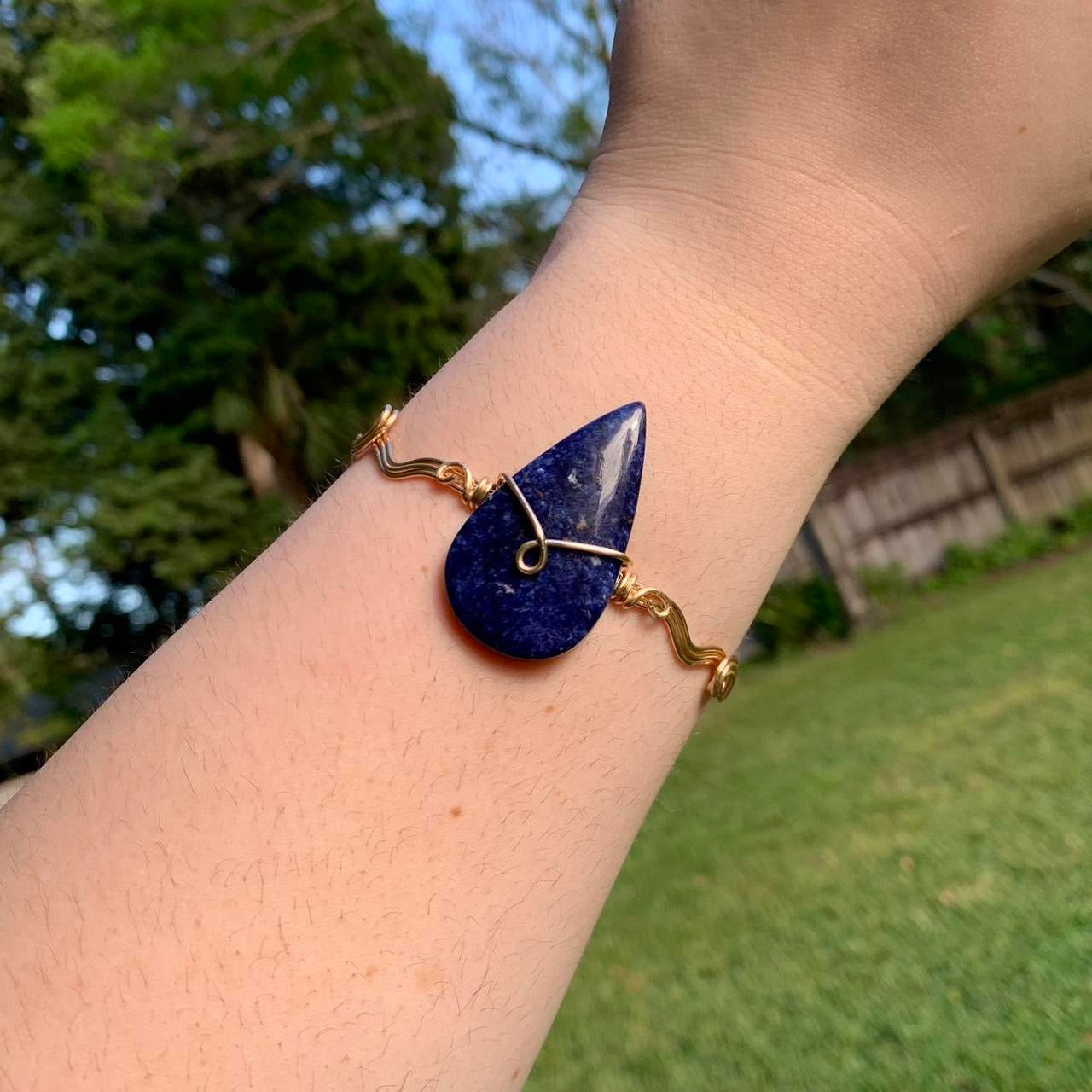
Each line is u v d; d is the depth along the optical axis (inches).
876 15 5.5
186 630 5.2
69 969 4.3
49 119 70.0
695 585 5.4
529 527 5.2
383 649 5.0
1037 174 5.6
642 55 6.1
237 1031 4.2
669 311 5.7
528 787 5.0
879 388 5.9
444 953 4.6
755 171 5.7
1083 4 5.5
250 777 4.7
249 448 95.4
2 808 4.9
